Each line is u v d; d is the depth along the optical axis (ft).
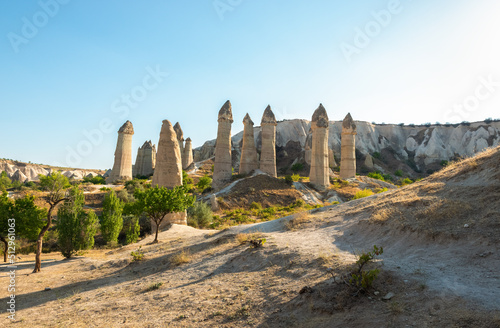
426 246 29.78
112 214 93.20
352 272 23.98
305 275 28.27
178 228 92.12
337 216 52.85
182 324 23.76
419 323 16.83
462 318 16.28
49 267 57.47
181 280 37.45
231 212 135.74
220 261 41.29
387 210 41.83
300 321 20.59
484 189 36.22
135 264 51.11
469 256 24.86
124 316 27.73
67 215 68.80
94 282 44.27
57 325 27.32
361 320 18.51
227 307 25.50
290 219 58.75
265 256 37.37
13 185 239.30
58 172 58.70
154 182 101.86
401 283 21.83
